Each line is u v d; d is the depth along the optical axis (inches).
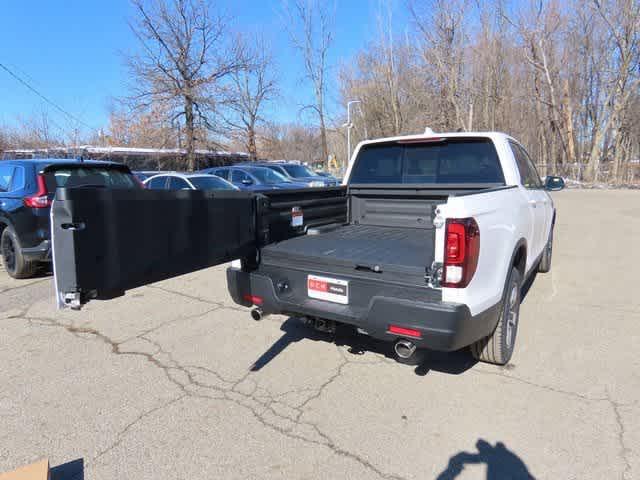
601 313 185.8
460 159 165.6
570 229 418.9
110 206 83.8
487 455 97.7
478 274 105.9
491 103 1275.8
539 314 185.2
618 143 1227.2
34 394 126.6
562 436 103.5
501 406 116.6
